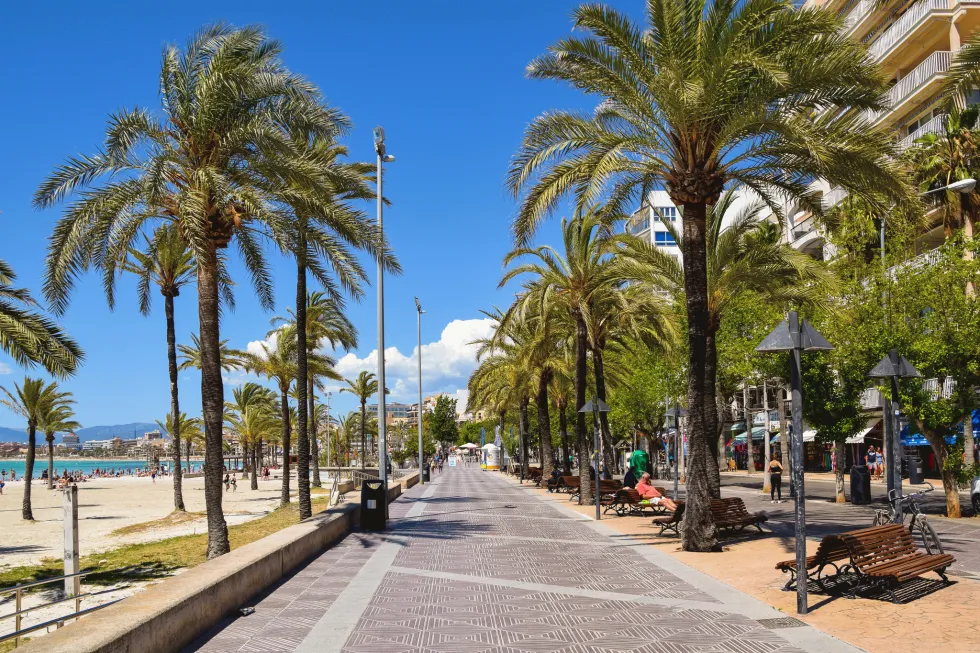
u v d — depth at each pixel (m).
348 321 35.69
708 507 13.23
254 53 15.74
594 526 17.78
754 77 12.98
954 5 31.28
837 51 12.38
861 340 20.11
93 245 15.59
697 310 13.62
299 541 12.02
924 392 18.84
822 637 7.06
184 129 15.12
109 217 14.66
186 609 7.11
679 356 29.67
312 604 8.98
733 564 11.58
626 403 44.25
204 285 14.95
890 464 15.80
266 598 9.36
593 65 13.69
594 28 13.38
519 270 24.92
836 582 9.18
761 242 20.11
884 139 12.57
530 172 14.68
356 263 16.56
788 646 6.80
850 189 13.55
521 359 34.84
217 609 8.03
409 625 7.88
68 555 11.20
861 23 37.62
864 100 13.08
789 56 12.52
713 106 12.78
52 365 15.33
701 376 13.54
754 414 60.94
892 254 20.14
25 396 31.22
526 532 16.70
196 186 14.69
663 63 13.02
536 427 64.88
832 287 18.73
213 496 14.67
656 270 21.36
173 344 29.58
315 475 48.03
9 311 14.79
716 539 13.17
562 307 28.23
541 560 12.37
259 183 16.11
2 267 14.76
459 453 123.69
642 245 20.86
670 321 24.72
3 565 17.14
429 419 111.12
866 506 22.73
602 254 24.03
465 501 27.97
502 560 12.43
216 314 15.04
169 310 29.30
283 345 33.75
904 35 33.50
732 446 61.66
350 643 7.16
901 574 8.55
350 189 16.83
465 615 8.33
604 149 14.60
